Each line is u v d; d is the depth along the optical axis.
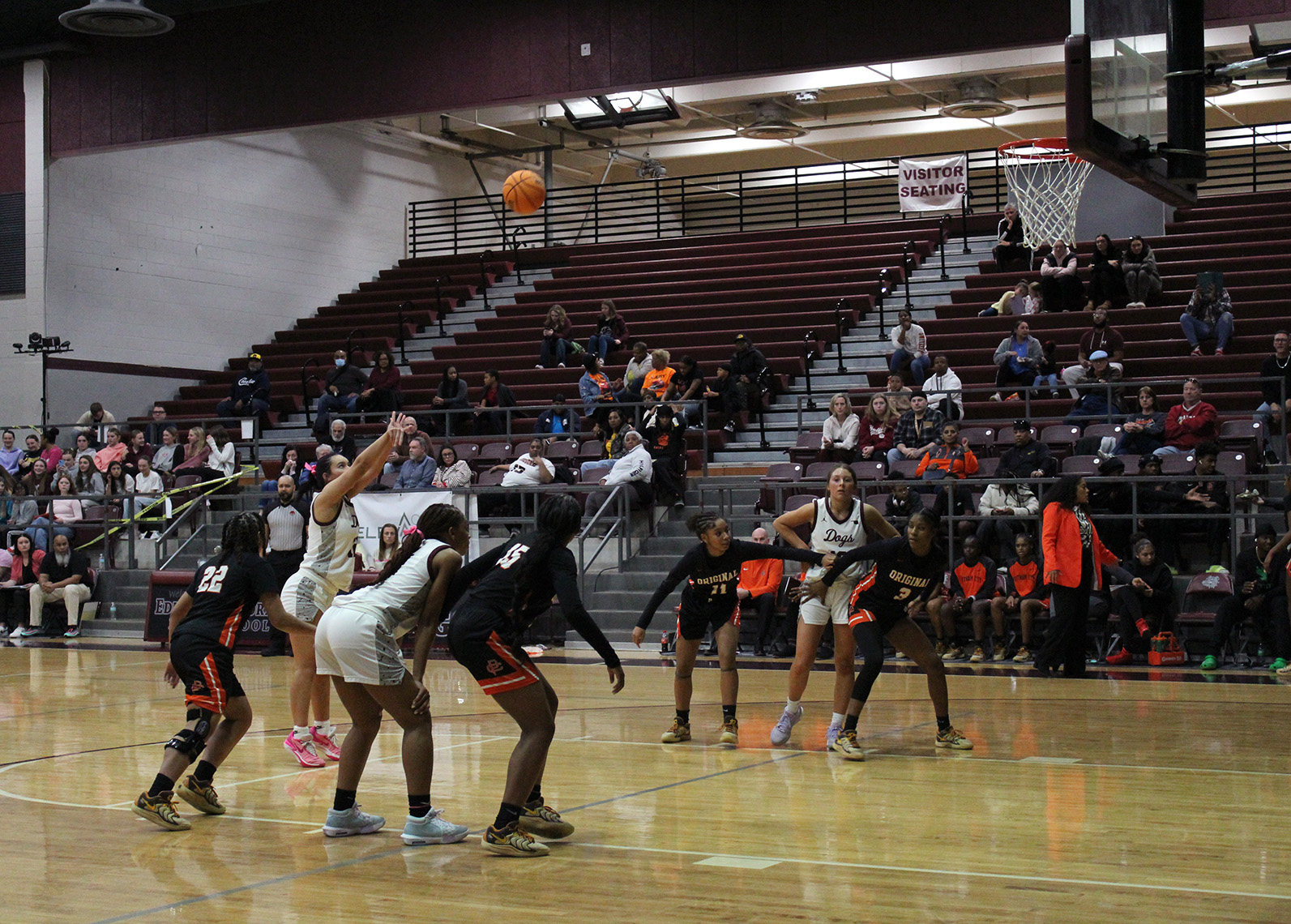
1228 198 23.44
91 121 22.17
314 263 28.16
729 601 7.97
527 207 19.48
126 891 4.73
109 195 23.97
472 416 19.66
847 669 7.98
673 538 16.09
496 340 23.91
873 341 20.84
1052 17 16.61
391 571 5.58
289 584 7.38
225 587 6.14
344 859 5.20
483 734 8.68
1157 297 19.64
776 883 4.73
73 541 18.45
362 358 23.05
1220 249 21.02
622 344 21.97
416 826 5.43
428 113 19.83
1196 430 14.77
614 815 5.97
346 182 29.05
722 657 8.17
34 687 11.69
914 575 7.45
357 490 7.23
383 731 8.80
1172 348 18.19
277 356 25.91
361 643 5.34
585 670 12.70
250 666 13.51
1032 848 5.25
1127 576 12.61
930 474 14.62
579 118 29.27
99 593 17.91
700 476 17.72
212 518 19.03
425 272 28.45
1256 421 15.30
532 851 5.17
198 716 5.99
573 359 21.80
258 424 20.97
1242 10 15.88
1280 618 11.76
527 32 19.14
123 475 19.14
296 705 7.48
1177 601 13.22
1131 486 13.67
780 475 16.02
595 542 15.90
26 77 22.55
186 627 6.06
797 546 8.12
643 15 18.56
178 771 5.87
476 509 15.95
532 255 27.75
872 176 33.88
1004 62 26.56
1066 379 17.34
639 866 5.02
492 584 5.31
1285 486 12.52
